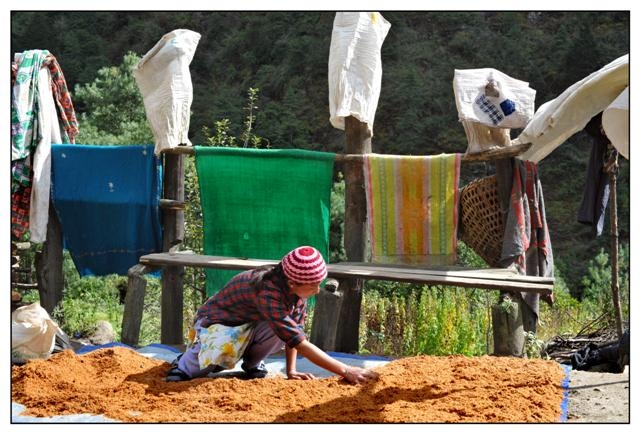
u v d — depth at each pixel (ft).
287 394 17.13
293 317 18.01
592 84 21.70
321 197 25.20
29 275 28.53
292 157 25.14
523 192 24.04
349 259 25.46
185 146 25.80
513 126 23.67
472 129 24.17
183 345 24.88
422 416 15.62
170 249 26.32
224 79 79.87
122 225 26.68
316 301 22.66
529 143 23.20
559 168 71.87
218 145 32.37
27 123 25.96
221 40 83.20
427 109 75.05
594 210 23.43
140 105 50.52
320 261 17.33
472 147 24.23
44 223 26.43
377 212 24.94
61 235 27.55
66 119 27.81
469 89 23.91
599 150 23.17
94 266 27.32
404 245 24.94
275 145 72.54
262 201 25.46
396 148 73.20
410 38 79.00
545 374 18.57
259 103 76.43
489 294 30.81
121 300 42.96
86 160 26.68
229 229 25.72
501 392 17.19
